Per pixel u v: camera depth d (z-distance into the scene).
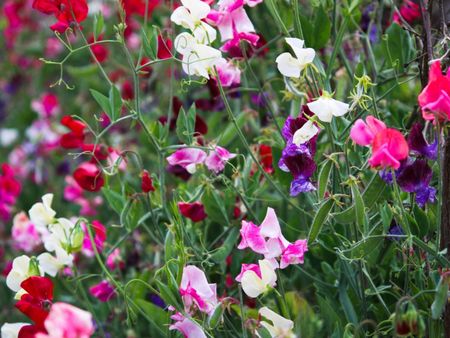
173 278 1.34
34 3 1.43
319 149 1.48
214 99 1.62
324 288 1.46
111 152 1.59
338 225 1.44
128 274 1.71
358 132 1.24
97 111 2.44
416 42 1.49
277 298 1.45
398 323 1.22
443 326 1.33
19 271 1.38
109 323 1.67
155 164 1.83
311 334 1.35
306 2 1.73
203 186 1.48
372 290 1.39
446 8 1.38
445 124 1.25
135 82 1.44
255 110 1.68
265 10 1.68
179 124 1.46
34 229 1.72
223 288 1.50
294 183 1.33
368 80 1.32
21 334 1.27
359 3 1.51
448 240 1.30
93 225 1.54
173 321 1.43
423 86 1.37
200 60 1.36
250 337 1.42
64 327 1.19
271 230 1.32
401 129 1.44
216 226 1.56
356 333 1.29
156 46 1.41
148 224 1.73
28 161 2.41
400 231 1.34
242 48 1.46
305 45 1.46
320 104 1.30
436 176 1.39
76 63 2.71
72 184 1.96
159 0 1.82
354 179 1.29
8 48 2.98
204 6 1.36
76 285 1.55
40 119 2.66
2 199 1.83
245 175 1.50
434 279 1.29
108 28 2.29
